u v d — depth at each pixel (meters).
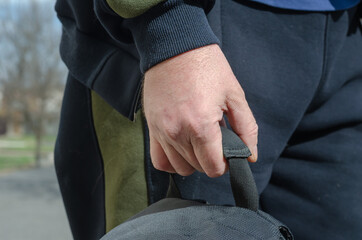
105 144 0.85
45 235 4.48
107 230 0.87
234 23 0.79
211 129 0.59
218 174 0.61
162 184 0.80
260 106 0.80
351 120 0.93
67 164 0.91
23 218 5.36
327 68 0.87
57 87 12.27
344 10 0.88
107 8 0.66
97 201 0.90
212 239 0.50
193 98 0.60
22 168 12.62
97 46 0.82
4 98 12.24
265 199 0.96
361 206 0.90
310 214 0.92
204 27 0.63
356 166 0.92
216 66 0.62
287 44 0.82
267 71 0.80
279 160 0.96
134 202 0.81
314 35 0.84
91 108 0.87
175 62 0.62
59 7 0.90
